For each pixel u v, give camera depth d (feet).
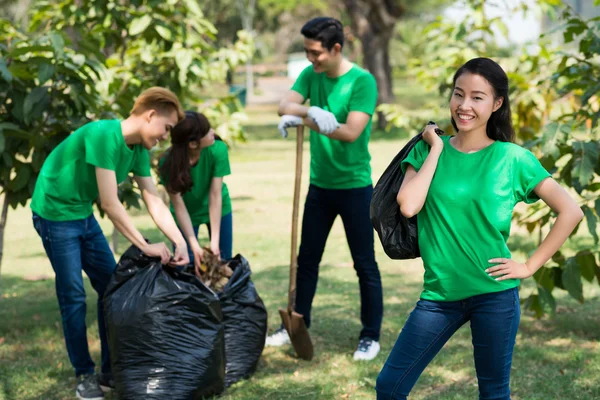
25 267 25.53
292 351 15.71
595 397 12.71
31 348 16.22
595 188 15.47
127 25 21.83
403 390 9.19
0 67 14.88
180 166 14.46
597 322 17.11
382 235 9.29
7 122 16.39
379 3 87.97
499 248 8.81
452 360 14.75
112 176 12.48
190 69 22.18
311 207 15.52
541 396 12.80
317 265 15.89
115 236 26.00
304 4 130.72
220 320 12.90
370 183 15.34
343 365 14.78
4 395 13.48
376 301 15.19
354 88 14.80
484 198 8.70
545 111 22.15
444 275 8.90
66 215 12.91
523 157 8.79
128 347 12.35
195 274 14.38
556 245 8.68
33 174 16.70
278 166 54.44
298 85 15.61
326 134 14.43
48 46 15.57
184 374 12.41
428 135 9.12
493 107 8.86
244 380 13.89
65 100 16.49
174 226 13.28
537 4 24.26
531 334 16.43
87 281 23.36
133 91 19.84
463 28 25.29
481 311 8.84
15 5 119.96
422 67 28.99
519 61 23.11
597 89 15.65
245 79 199.31
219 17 145.28
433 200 8.91
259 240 28.19
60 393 13.60
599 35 17.58
